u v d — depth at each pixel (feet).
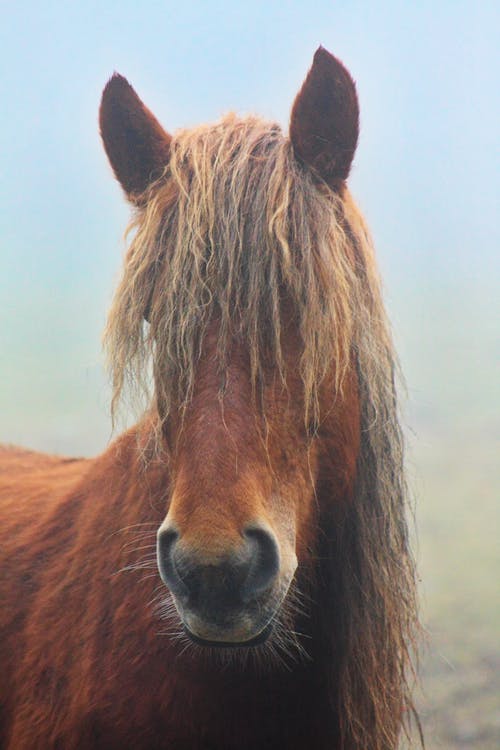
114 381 16.03
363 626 17.26
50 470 24.73
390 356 17.19
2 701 19.19
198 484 13.97
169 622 16.31
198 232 15.07
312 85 16.55
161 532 14.07
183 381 14.89
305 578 16.83
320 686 17.30
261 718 16.60
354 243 16.85
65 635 18.04
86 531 19.08
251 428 14.48
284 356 15.03
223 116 18.48
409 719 18.71
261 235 15.05
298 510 15.42
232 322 14.79
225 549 13.48
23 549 20.62
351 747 17.39
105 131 17.51
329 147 16.72
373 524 17.11
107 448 20.83
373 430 16.76
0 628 19.60
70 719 17.15
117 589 17.44
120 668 16.74
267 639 14.62
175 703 16.22
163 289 15.31
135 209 17.46
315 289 15.10
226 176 15.65
